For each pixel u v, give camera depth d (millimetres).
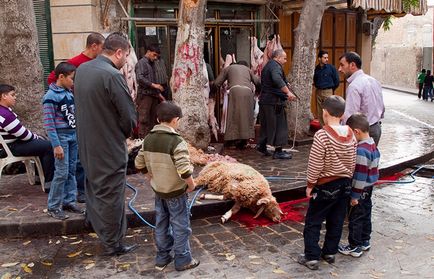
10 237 4582
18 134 5207
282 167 6918
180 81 7285
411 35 31812
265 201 4922
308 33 8570
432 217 5219
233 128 8023
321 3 8438
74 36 7867
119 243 4172
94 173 3963
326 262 4035
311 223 3898
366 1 9844
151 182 3861
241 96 7906
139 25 8695
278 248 4332
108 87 3828
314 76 9312
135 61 7824
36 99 6453
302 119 8820
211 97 8461
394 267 3951
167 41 8961
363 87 4801
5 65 6234
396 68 32094
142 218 4840
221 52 9547
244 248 4332
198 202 5172
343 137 3729
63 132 4742
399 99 22453
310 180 3762
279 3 9875
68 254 4219
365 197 4098
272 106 7289
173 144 3674
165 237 3902
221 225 4930
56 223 4617
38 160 5508
